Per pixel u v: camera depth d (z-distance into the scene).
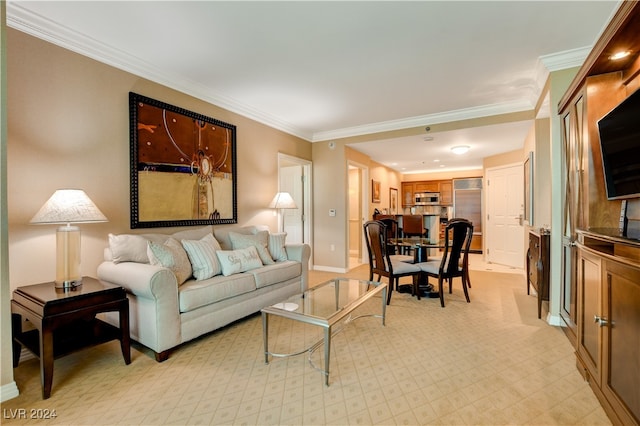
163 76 3.02
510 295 3.82
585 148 2.14
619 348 1.40
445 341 2.48
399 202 8.95
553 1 2.02
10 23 2.06
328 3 2.03
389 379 1.93
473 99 3.81
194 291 2.35
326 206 5.46
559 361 2.14
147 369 2.05
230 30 2.33
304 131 5.24
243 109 3.99
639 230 1.78
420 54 2.70
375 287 2.79
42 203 2.23
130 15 2.13
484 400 1.71
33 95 2.18
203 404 1.68
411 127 4.64
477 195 8.19
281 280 3.25
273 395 1.76
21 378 1.93
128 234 2.71
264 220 4.41
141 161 2.84
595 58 1.88
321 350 2.35
